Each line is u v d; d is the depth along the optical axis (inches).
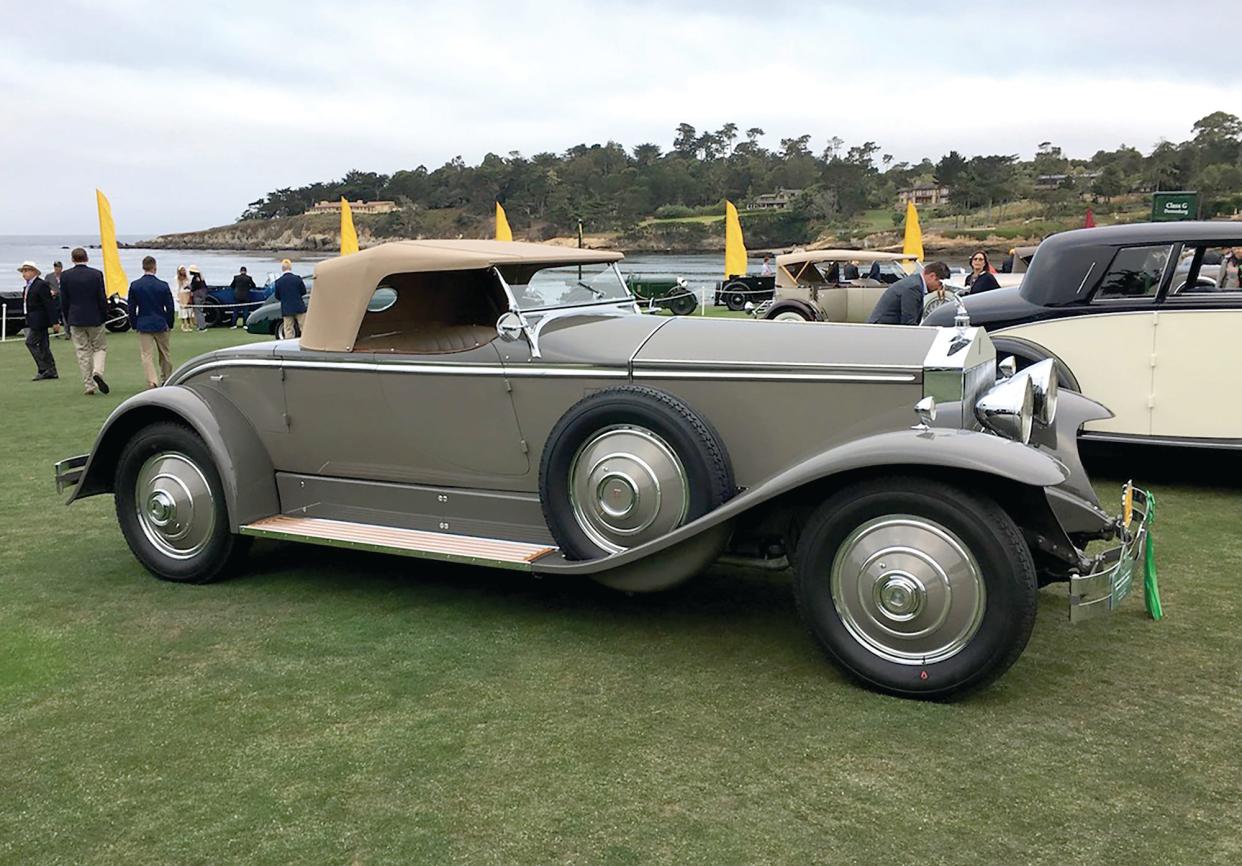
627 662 153.6
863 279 732.0
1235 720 131.6
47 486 284.5
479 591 189.8
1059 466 132.8
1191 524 227.8
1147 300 254.8
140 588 194.9
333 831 108.0
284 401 193.3
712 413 162.1
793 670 149.5
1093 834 105.2
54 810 113.7
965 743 125.6
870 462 133.3
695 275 1149.7
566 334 172.7
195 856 104.1
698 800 113.0
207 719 135.9
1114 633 163.2
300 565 209.8
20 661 157.3
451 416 178.4
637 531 157.6
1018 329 269.7
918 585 134.2
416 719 134.7
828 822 108.0
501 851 103.7
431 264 176.6
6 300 864.3
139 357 660.1
